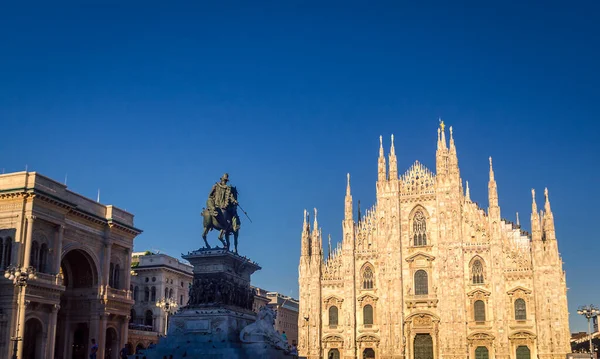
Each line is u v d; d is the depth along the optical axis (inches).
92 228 3885.3
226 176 1790.1
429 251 4222.4
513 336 3875.5
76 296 3905.0
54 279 3380.9
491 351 3922.2
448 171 4261.8
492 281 3991.1
